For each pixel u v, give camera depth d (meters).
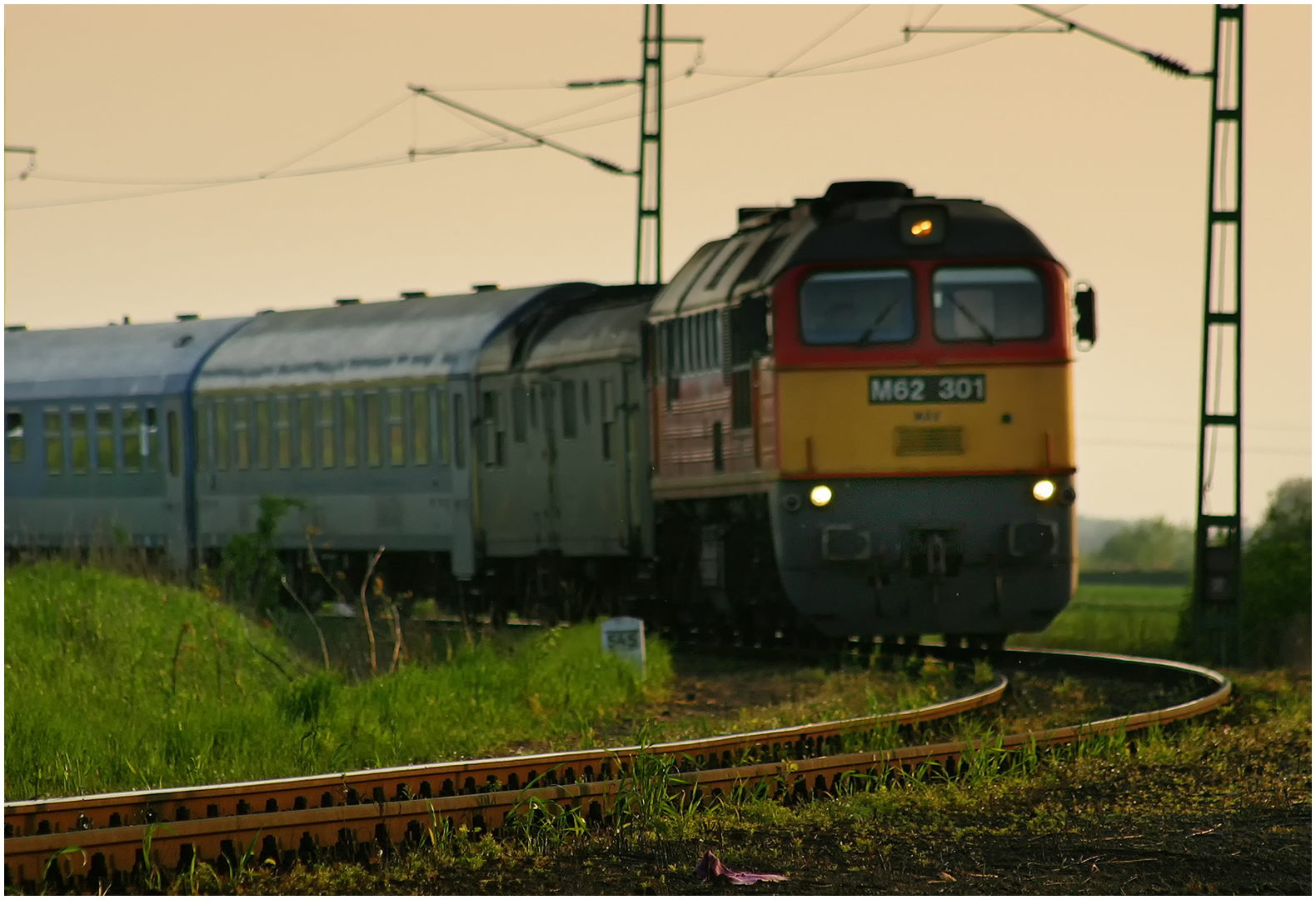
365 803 35.44
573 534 92.38
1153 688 68.75
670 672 72.38
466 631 77.00
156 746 47.66
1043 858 33.94
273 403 109.69
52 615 65.25
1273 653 93.81
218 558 112.75
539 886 31.52
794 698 65.25
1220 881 32.12
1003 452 74.31
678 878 32.19
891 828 36.81
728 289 79.56
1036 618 74.50
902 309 74.62
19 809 33.41
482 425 98.50
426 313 105.88
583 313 96.12
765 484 75.31
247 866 32.66
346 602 101.06
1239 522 92.19
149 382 116.81
